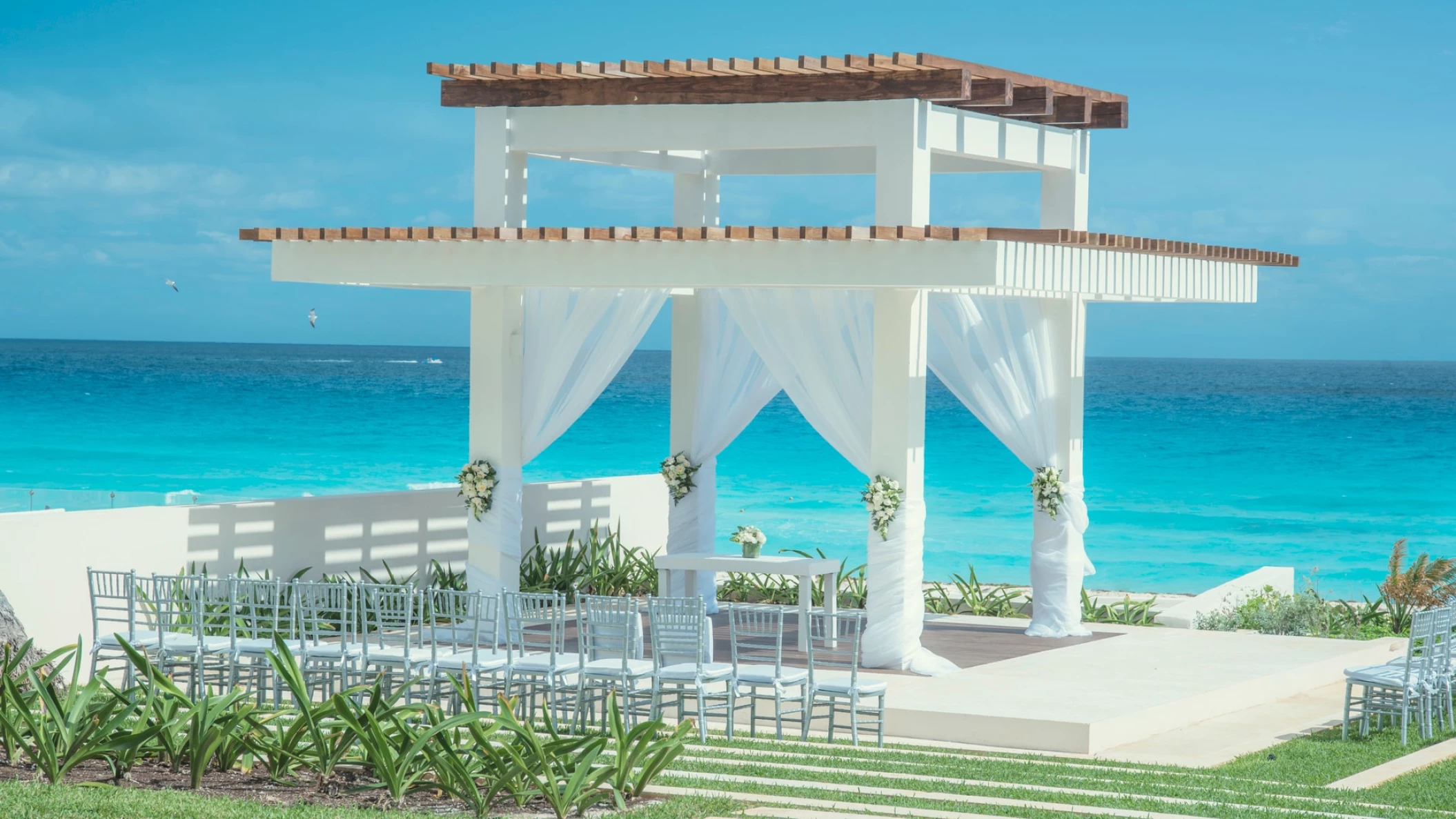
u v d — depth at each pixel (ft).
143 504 44.29
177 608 41.81
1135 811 22.88
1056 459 46.32
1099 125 44.24
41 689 23.85
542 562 53.83
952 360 45.09
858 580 57.93
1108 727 32.91
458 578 52.19
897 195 38.32
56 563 40.52
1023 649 43.55
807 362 40.65
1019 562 133.49
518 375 44.32
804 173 50.47
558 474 185.57
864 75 38.81
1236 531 143.13
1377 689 36.40
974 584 58.08
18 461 196.95
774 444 158.92
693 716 34.45
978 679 38.29
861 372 40.27
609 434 185.98
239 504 45.16
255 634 34.81
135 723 24.91
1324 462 158.40
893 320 39.50
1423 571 57.72
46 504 43.39
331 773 23.16
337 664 34.83
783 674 31.81
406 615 32.96
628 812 21.24
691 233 37.40
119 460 195.52
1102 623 50.29
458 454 191.52
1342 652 44.11
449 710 33.01
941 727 33.86
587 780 22.09
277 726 25.70
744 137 40.16
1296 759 31.89
